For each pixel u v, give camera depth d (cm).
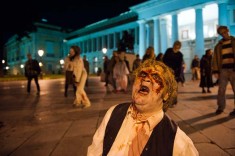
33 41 6775
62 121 536
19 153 337
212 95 946
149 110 125
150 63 133
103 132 135
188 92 1077
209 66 1023
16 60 8262
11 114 642
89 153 136
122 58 1210
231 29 2845
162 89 124
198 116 550
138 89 126
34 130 464
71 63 723
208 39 3403
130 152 121
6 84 2102
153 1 3631
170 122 124
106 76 1520
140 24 3950
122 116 134
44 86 1734
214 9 3209
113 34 5678
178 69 686
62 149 349
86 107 720
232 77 545
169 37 4078
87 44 6494
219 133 411
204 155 313
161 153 113
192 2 3161
